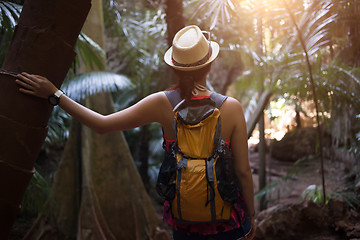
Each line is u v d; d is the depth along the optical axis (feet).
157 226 13.42
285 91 13.38
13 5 7.89
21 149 4.99
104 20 16.56
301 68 13.14
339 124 14.99
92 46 10.25
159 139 21.88
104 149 13.34
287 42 13.75
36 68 4.99
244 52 14.64
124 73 21.43
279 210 12.02
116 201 13.15
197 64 5.48
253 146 30.66
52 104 5.21
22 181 5.09
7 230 5.19
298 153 25.13
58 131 14.39
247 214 5.88
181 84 5.51
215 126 5.36
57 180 12.82
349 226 11.00
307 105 21.45
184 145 5.38
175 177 5.31
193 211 5.23
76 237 12.48
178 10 11.37
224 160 5.29
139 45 19.17
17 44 5.02
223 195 5.20
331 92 13.03
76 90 11.43
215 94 5.61
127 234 13.06
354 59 14.43
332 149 18.45
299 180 17.35
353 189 14.17
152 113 5.66
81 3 5.12
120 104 19.49
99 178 13.04
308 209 11.76
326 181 16.49
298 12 11.75
